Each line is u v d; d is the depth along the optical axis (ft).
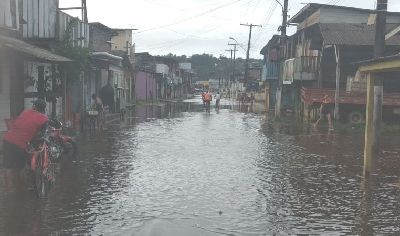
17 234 21.31
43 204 26.50
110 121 87.56
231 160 43.45
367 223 23.99
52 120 39.73
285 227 23.11
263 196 29.48
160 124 83.46
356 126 80.12
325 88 99.40
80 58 60.64
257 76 293.43
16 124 27.99
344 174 37.35
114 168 38.06
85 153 46.26
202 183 32.96
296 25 143.43
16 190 29.66
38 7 56.13
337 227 23.25
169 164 40.57
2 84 46.60
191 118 101.71
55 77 57.62
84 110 74.90
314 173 37.55
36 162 27.25
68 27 61.11
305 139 62.69
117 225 22.85
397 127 79.30
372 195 30.17
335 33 96.99
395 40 93.86
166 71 230.27
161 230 21.74
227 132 70.74
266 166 40.50
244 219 24.36
